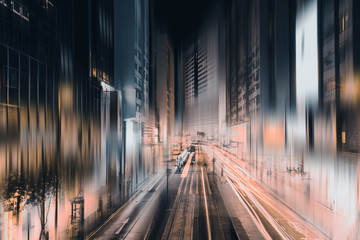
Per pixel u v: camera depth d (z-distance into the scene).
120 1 37.78
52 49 19.11
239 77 77.06
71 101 21.75
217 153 75.69
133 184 29.64
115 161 31.47
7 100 14.12
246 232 14.89
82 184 23.08
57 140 19.30
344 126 25.34
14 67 14.84
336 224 16.09
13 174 13.97
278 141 46.00
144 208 20.08
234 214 18.42
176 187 28.27
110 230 15.35
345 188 23.06
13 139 14.39
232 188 27.59
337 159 26.12
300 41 38.59
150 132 58.12
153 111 64.00
